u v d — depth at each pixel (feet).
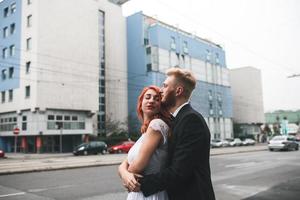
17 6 127.65
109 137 135.23
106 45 158.71
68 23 125.18
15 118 123.85
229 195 25.68
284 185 30.37
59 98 118.93
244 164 52.60
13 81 125.39
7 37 131.54
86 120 128.16
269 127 252.21
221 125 196.13
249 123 237.04
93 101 130.41
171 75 7.63
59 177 37.29
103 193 26.96
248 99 239.50
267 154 79.36
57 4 122.42
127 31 171.63
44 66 116.26
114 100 159.02
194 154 6.37
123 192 27.45
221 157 69.41
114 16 164.55
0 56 134.21
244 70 242.37
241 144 169.68
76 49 126.93
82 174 40.24
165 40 165.37
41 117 113.50
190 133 6.48
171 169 6.32
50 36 119.14
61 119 119.65
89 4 133.90
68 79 122.72
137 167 6.64
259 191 27.37
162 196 6.97
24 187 30.17
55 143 118.93
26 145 118.93
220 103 198.29
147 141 6.73
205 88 187.01
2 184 32.12
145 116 7.79
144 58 161.17
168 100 7.63
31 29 118.62
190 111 6.87
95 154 98.99
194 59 181.98
